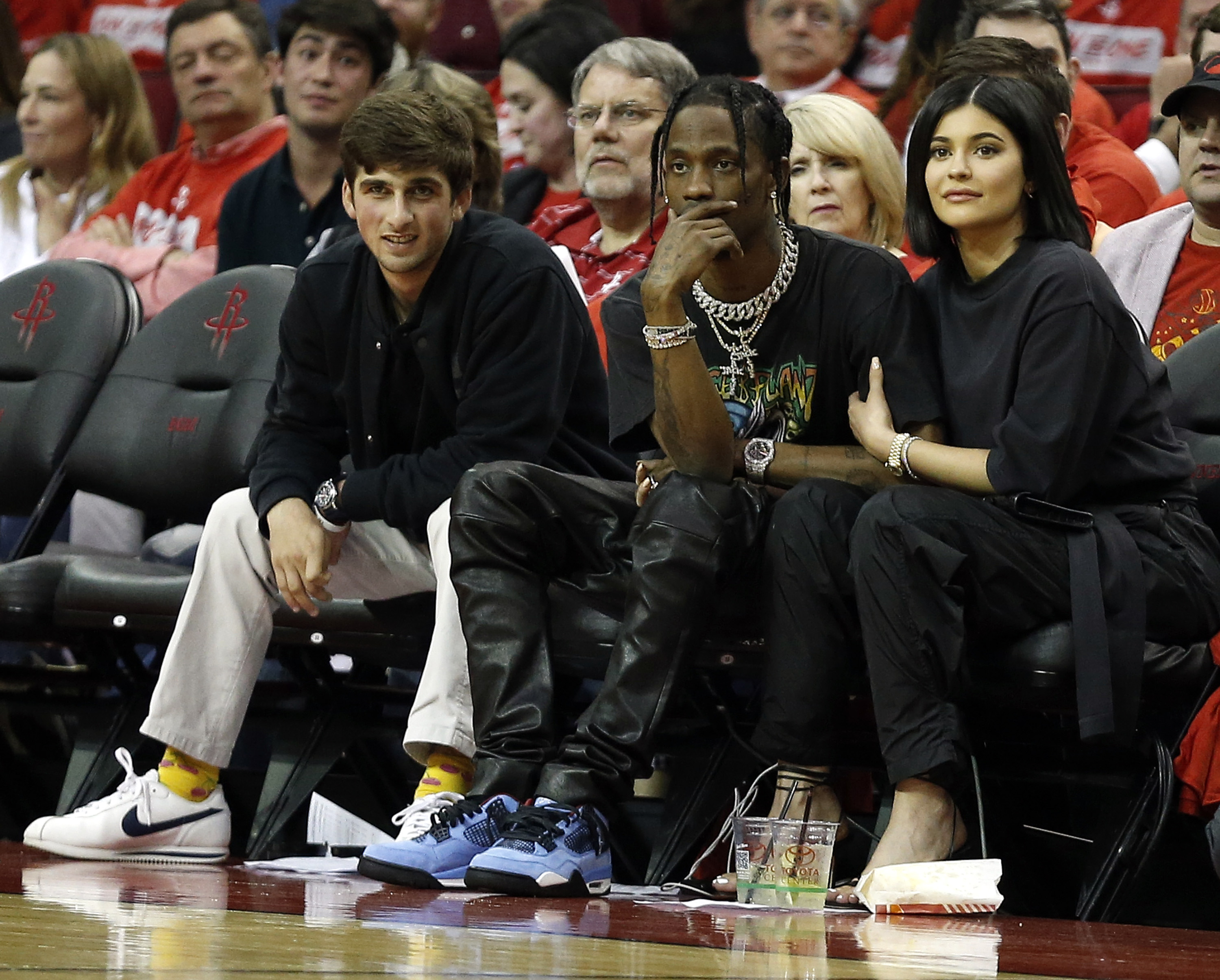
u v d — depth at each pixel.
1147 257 11.43
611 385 9.22
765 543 8.27
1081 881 9.07
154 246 16.20
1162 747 8.17
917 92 14.44
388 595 10.17
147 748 11.48
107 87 17.20
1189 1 15.38
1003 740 8.69
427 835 7.87
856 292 8.71
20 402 12.88
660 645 7.97
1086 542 7.92
